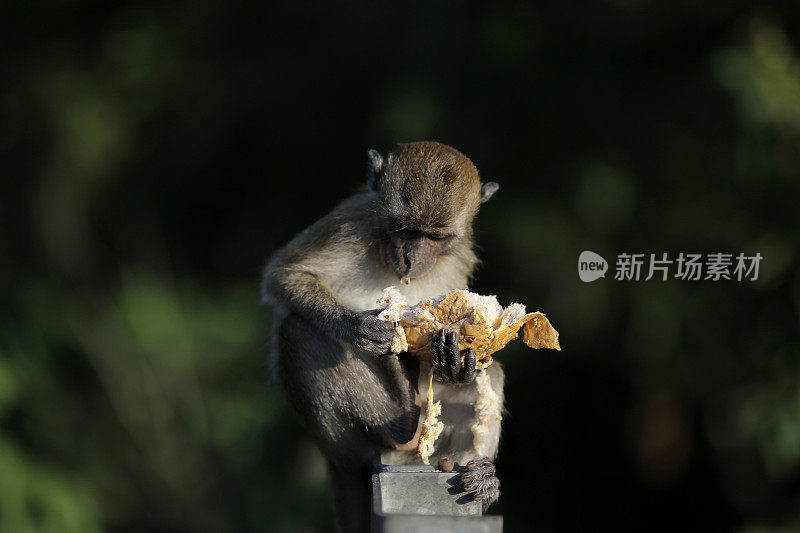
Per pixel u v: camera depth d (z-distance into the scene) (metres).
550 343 5.66
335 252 7.43
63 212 18.09
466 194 7.13
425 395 7.07
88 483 14.81
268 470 15.91
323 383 7.09
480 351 5.72
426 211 6.92
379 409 7.00
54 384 15.50
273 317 7.92
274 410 16.06
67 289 17.27
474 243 8.20
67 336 16.17
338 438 7.20
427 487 5.03
